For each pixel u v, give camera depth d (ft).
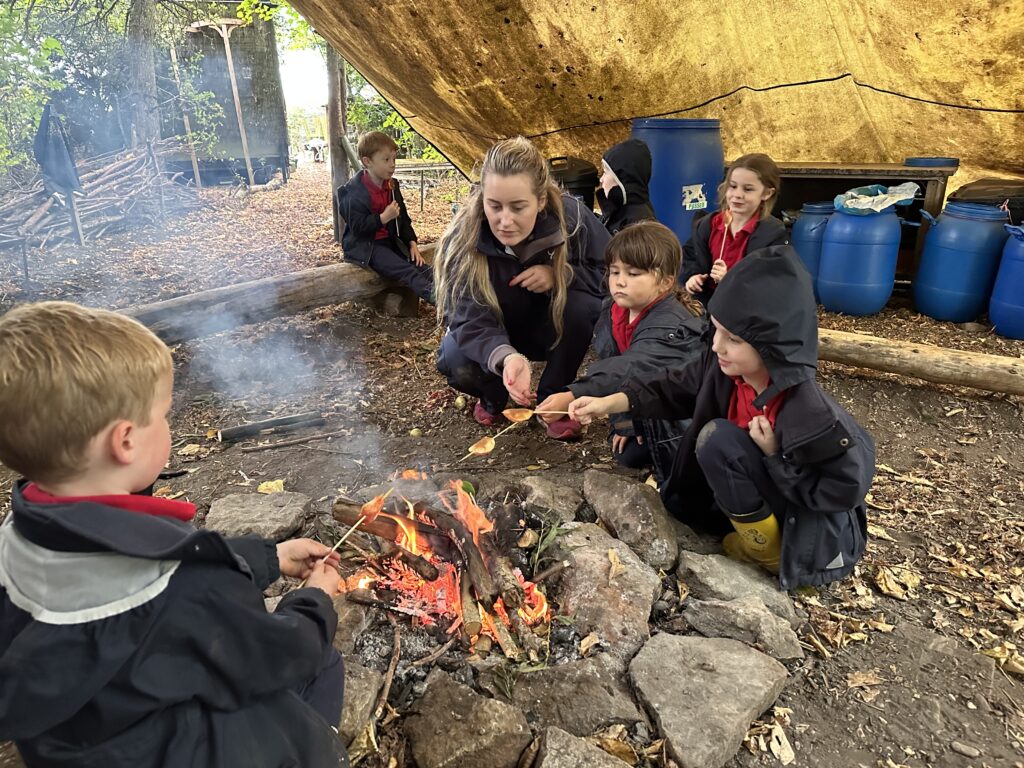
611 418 10.72
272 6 41.83
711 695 6.23
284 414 13.23
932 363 13.47
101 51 47.24
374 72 20.89
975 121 17.20
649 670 6.50
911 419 12.77
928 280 17.71
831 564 7.57
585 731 6.07
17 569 3.74
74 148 43.32
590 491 9.12
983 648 7.26
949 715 6.45
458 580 7.39
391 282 18.42
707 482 8.21
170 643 3.80
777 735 6.20
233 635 3.98
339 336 17.33
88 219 30.96
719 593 7.58
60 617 3.61
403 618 7.20
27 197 30.12
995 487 10.46
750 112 19.98
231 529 8.55
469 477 10.12
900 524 9.46
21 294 21.31
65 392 3.71
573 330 11.48
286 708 4.51
